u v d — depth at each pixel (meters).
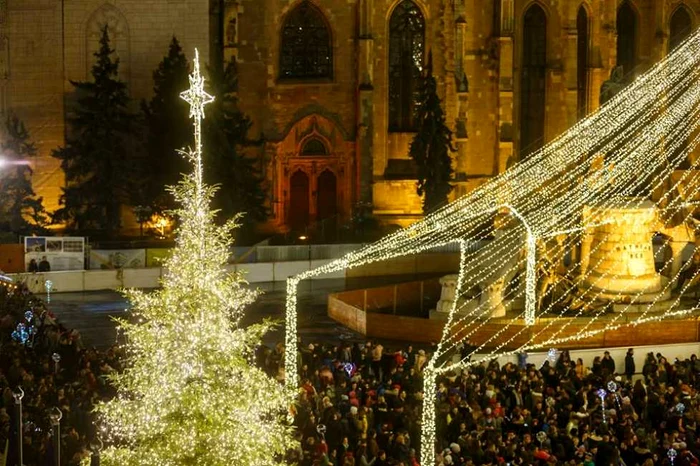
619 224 84.88
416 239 107.06
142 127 114.62
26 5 114.62
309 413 47.97
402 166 121.00
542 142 127.62
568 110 126.44
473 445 45.41
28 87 115.12
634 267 85.19
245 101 117.94
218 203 108.19
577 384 58.03
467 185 122.50
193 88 35.06
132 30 116.06
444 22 119.81
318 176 120.12
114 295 92.62
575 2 125.06
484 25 122.19
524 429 49.34
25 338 63.03
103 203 109.25
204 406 33.91
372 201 119.19
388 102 120.75
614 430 49.53
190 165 107.88
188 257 35.09
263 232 117.62
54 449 31.03
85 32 115.50
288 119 118.94
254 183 110.50
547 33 126.19
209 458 33.75
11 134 109.62
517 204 113.75
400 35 120.44
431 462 45.03
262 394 35.00
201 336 34.41
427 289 92.31
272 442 35.09
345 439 44.72
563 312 80.44
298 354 60.53
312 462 43.56
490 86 122.88
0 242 102.44
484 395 53.34
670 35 132.38
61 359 60.94
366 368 60.75
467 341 74.81
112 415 34.41
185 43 116.56
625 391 56.31
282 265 102.31
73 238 94.62
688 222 89.88
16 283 78.00
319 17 118.75
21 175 108.81
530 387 55.75
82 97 115.50
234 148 109.88
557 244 87.81
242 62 117.44
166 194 109.25
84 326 80.31
